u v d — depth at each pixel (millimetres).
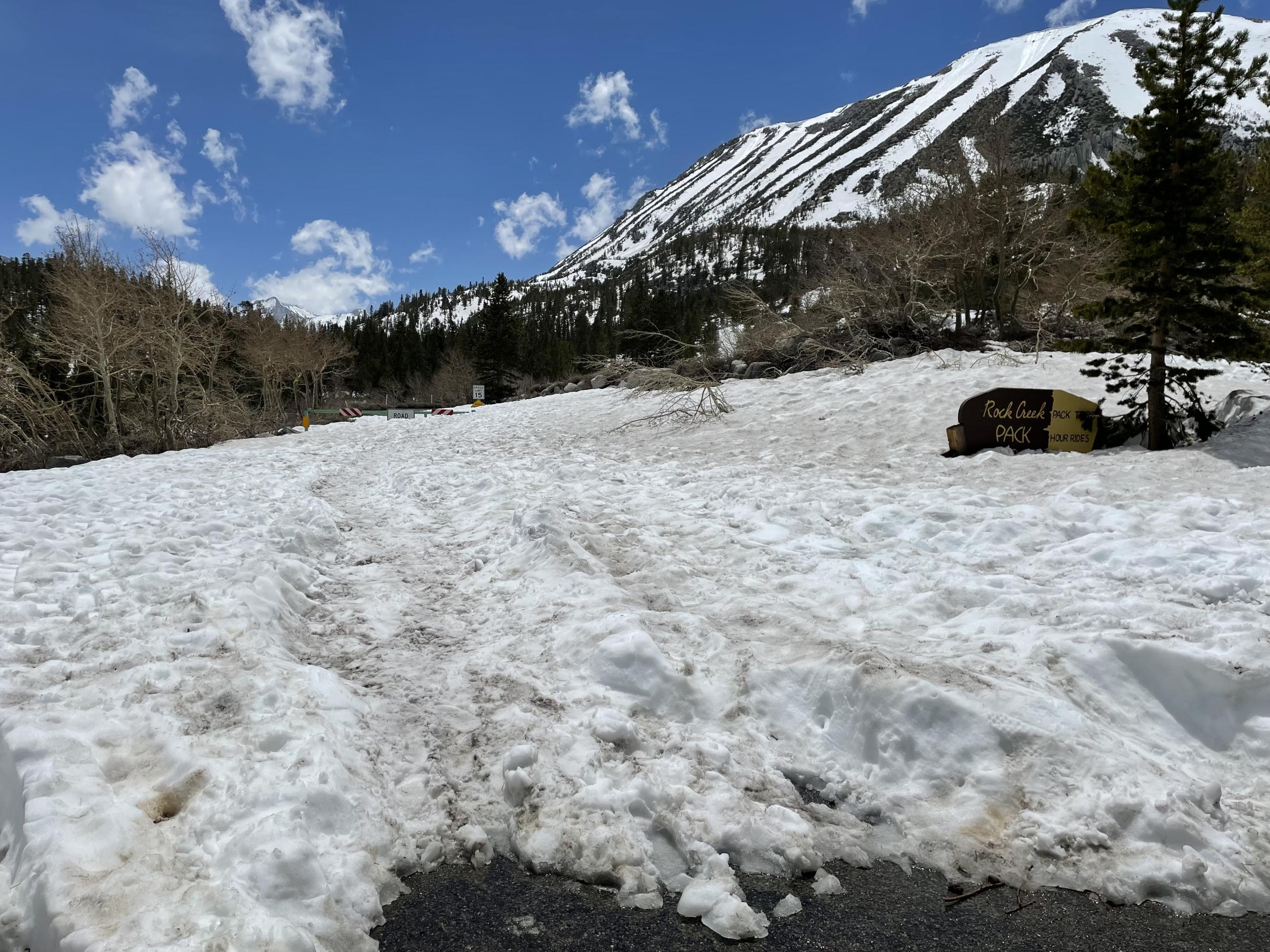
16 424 18531
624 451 11492
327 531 6309
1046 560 4797
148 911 1886
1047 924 2129
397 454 13469
